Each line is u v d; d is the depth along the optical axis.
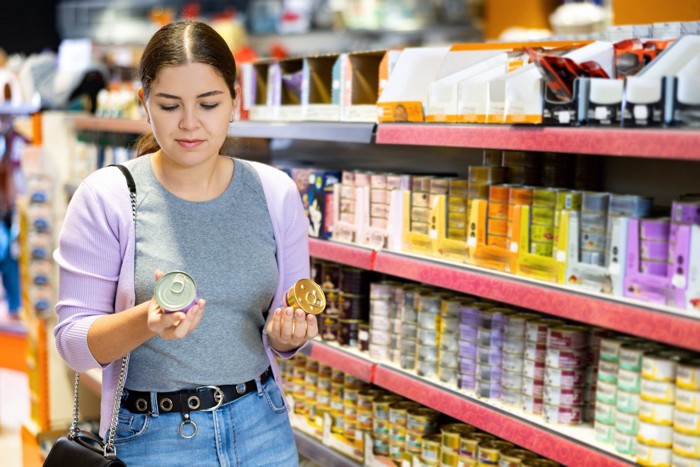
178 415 2.13
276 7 8.00
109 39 9.30
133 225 2.09
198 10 8.44
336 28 7.56
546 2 5.40
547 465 2.49
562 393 2.37
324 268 3.32
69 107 5.37
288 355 2.29
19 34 10.19
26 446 4.96
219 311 2.13
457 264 2.64
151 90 2.01
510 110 2.35
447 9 6.82
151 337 2.02
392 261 2.85
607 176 2.71
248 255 2.16
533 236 2.39
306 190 3.34
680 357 2.06
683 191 2.50
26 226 4.99
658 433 2.05
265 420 2.22
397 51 2.87
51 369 4.95
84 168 4.89
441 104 2.62
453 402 2.64
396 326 3.01
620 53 2.38
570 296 2.18
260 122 3.54
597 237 2.21
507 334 2.54
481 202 2.57
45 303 4.91
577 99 2.15
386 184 2.99
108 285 2.12
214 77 2.01
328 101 3.34
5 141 6.65
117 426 2.15
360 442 3.20
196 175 2.13
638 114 2.00
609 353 2.21
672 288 2.00
